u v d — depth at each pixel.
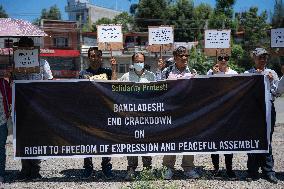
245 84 7.72
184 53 7.89
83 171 8.33
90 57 8.09
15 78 8.00
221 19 64.44
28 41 7.75
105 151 7.77
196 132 7.75
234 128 7.74
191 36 66.25
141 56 7.86
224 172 8.35
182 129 7.75
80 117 7.78
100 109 7.78
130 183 7.61
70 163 9.73
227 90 7.74
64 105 7.79
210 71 8.41
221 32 10.84
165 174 7.77
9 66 7.96
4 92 7.69
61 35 57.78
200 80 7.75
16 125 7.77
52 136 7.79
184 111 7.76
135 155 7.75
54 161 9.99
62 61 55.47
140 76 7.95
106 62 48.38
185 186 7.31
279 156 10.20
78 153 7.79
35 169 8.01
